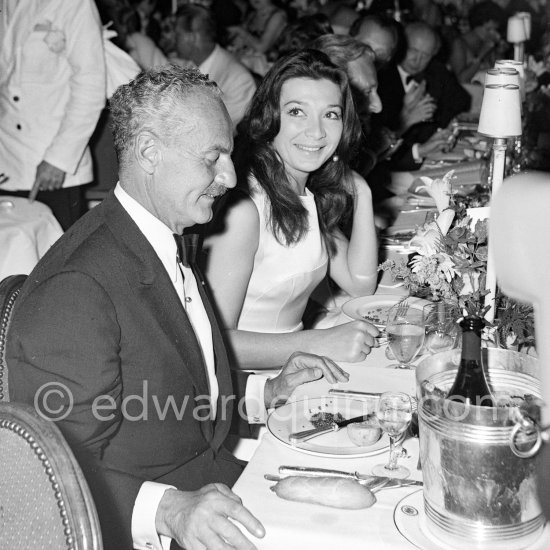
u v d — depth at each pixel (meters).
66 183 3.81
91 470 1.46
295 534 1.29
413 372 1.91
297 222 2.32
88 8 3.69
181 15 5.39
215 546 1.34
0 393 1.62
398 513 1.32
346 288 2.70
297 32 4.21
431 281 1.75
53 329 1.44
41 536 1.21
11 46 3.69
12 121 3.76
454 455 1.18
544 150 3.66
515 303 1.69
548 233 1.16
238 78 5.43
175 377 1.59
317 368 1.90
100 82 3.71
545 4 6.32
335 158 2.48
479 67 7.08
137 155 1.56
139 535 1.46
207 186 1.59
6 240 2.98
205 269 2.21
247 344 2.18
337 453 1.53
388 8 6.48
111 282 1.52
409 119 4.81
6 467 1.26
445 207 1.96
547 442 1.18
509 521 1.19
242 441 2.04
